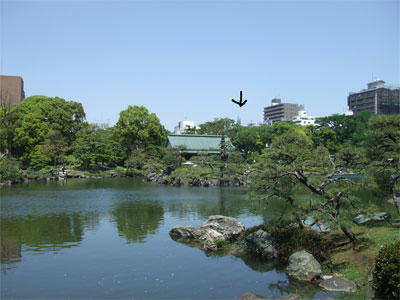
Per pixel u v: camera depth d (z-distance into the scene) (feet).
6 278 55.16
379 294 45.11
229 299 48.55
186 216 104.99
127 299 47.98
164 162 243.19
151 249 71.67
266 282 55.11
